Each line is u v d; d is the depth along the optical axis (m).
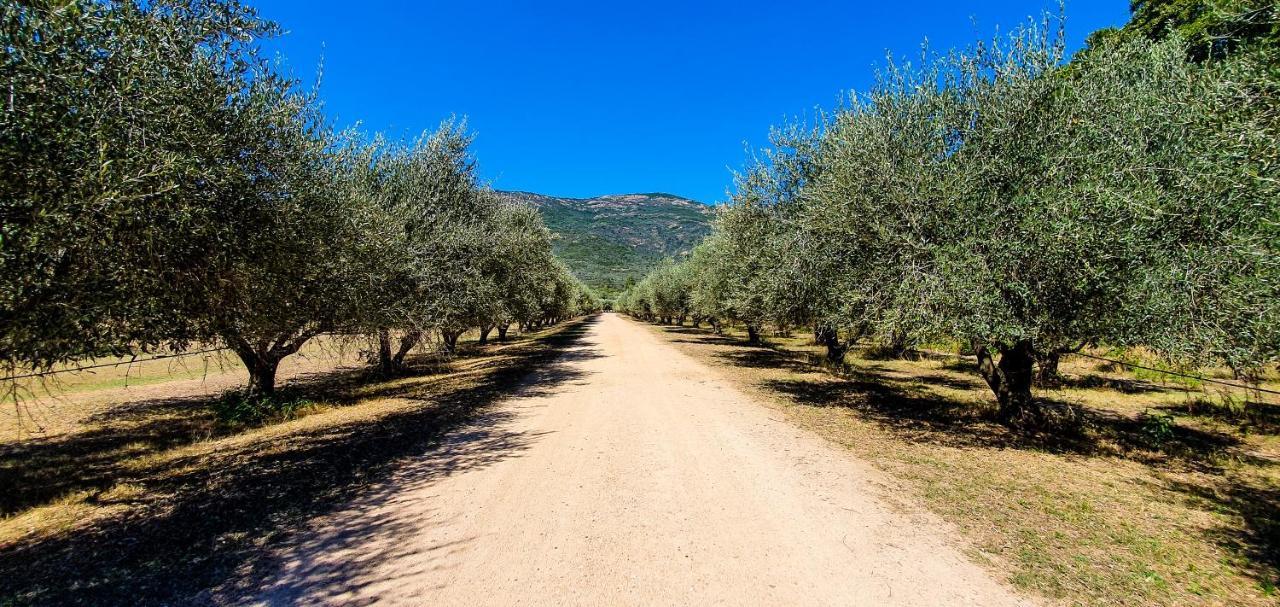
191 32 6.07
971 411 11.44
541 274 25.16
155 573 4.36
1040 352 8.84
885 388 14.87
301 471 7.28
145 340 5.95
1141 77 8.43
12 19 4.20
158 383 18.66
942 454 8.07
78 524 5.44
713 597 3.97
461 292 15.58
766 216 15.52
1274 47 4.51
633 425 10.10
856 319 9.77
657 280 56.94
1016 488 6.50
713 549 4.80
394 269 12.11
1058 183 7.43
